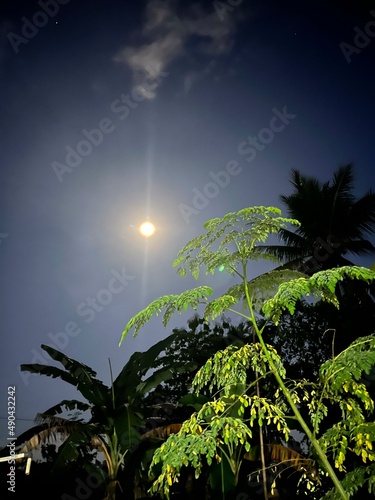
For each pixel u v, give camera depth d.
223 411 3.46
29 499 12.22
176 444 3.26
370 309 14.96
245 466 9.72
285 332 14.12
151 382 10.38
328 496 3.81
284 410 3.80
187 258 4.08
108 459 10.02
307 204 18.30
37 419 10.20
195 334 14.48
